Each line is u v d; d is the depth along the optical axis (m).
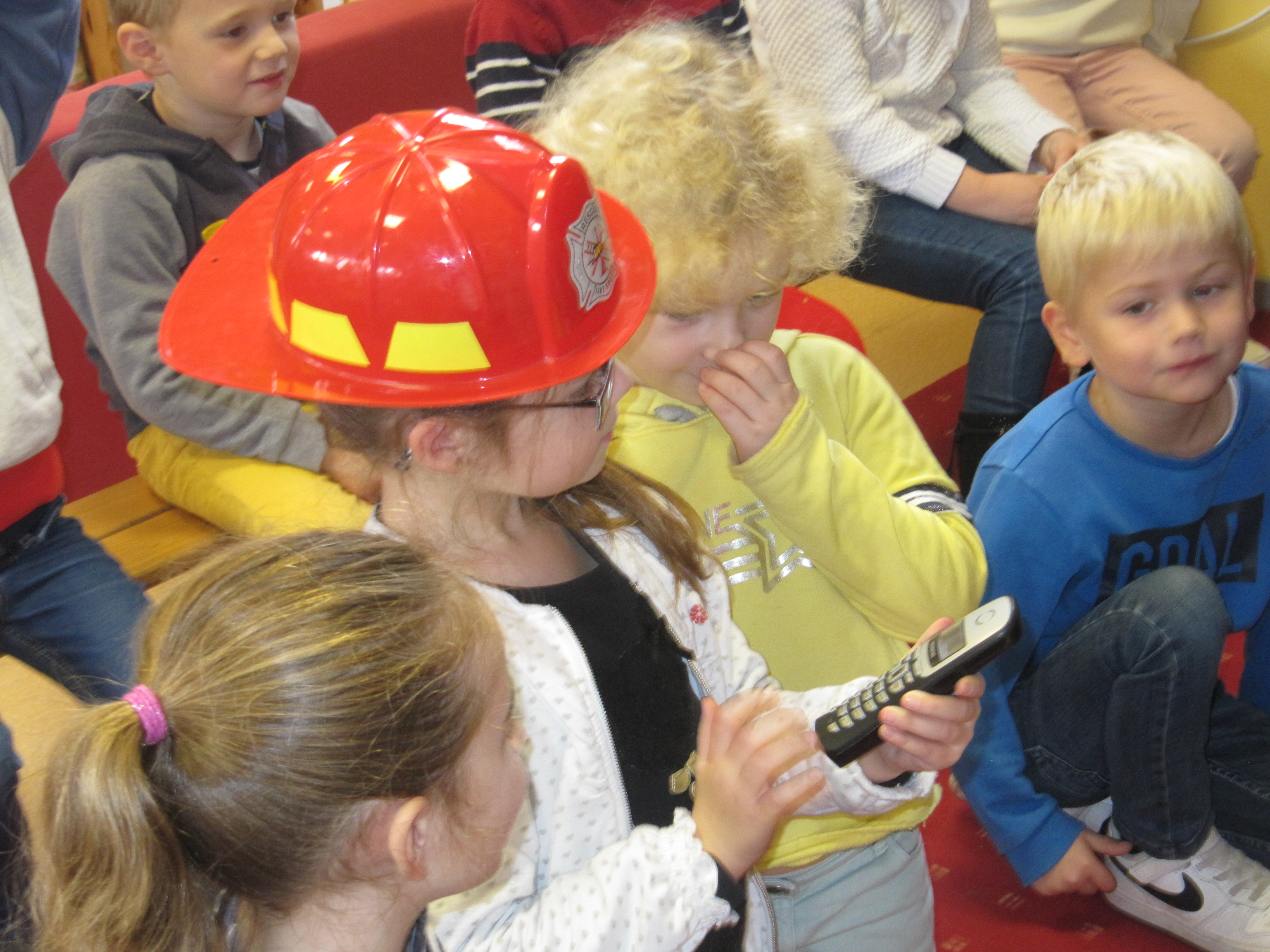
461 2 2.38
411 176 0.64
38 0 1.29
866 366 1.10
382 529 0.73
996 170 2.08
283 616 0.52
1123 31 2.43
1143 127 2.41
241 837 0.51
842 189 0.96
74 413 1.94
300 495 1.42
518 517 0.77
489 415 0.67
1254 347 2.22
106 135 1.49
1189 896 1.26
